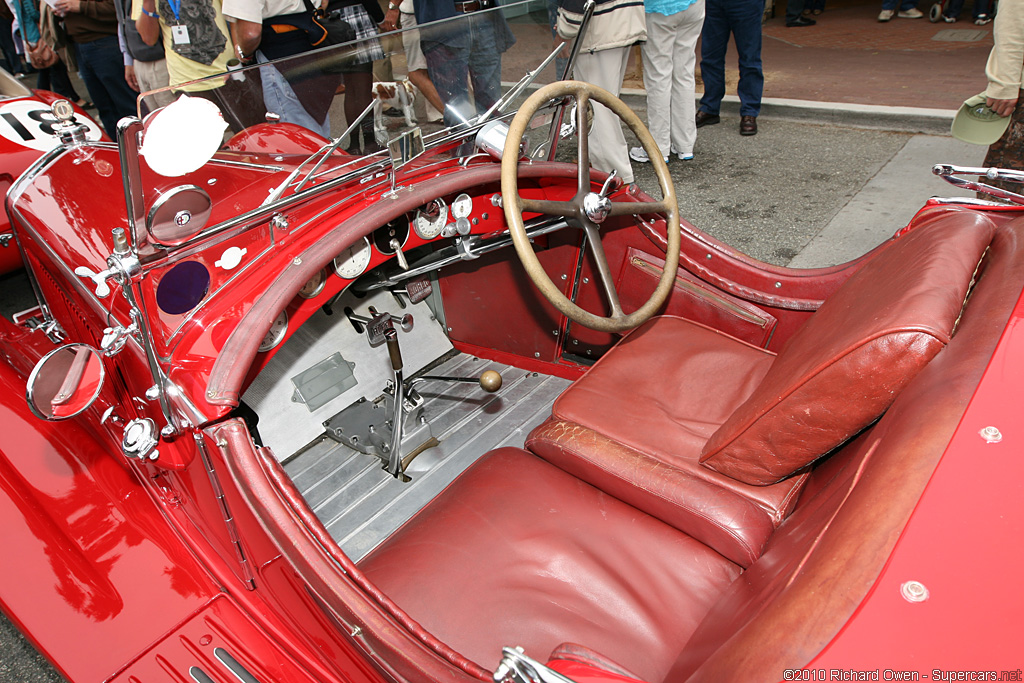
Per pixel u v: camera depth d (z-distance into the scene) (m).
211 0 1.96
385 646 1.02
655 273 2.03
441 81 1.53
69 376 1.24
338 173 1.48
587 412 1.64
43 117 2.72
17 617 1.34
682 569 1.32
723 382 1.77
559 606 1.25
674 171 4.58
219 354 1.21
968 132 2.81
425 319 2.56
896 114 5.01
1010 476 0.77
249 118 1.39
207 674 1.27
